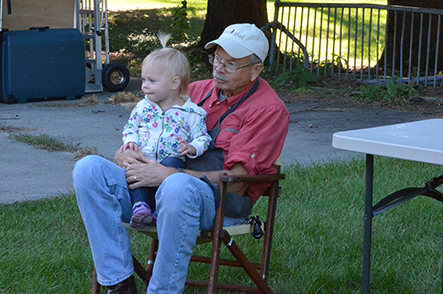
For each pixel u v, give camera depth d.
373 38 18.22
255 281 3.03
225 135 3.09
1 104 9.59
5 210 4.57
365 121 8.64
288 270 3.64
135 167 2.92
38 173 5.75
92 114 8.92
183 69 3.09
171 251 2.71
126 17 20.84
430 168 5.85
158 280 2.74
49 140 6.99
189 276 3.55
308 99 10.53
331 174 5.70
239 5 15.18
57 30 9.85
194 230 2.73
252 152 2.92
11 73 9.41
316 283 3.44
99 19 10.95
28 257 3.62
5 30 9.51
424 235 4.23
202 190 2.75
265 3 15.48
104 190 2.79
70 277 3.48
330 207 4.73
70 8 10.46
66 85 9.91
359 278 3.54
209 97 3.34
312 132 7.87
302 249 3.94
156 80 3.06
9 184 5.36
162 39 3.25
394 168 5.88
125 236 2.84
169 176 2.74
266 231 3.12
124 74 10.92
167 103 3.13
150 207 3.03
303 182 5.39
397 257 3.84
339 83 11.90
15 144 6.89
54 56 9.72
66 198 4.88
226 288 3.28
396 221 4.47
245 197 2.98
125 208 2.92
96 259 2.81
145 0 24.00
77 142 7.11
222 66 3.08
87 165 2.81
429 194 2.82
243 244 3.99
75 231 4.22
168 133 3.09
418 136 2.54
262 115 3.01
